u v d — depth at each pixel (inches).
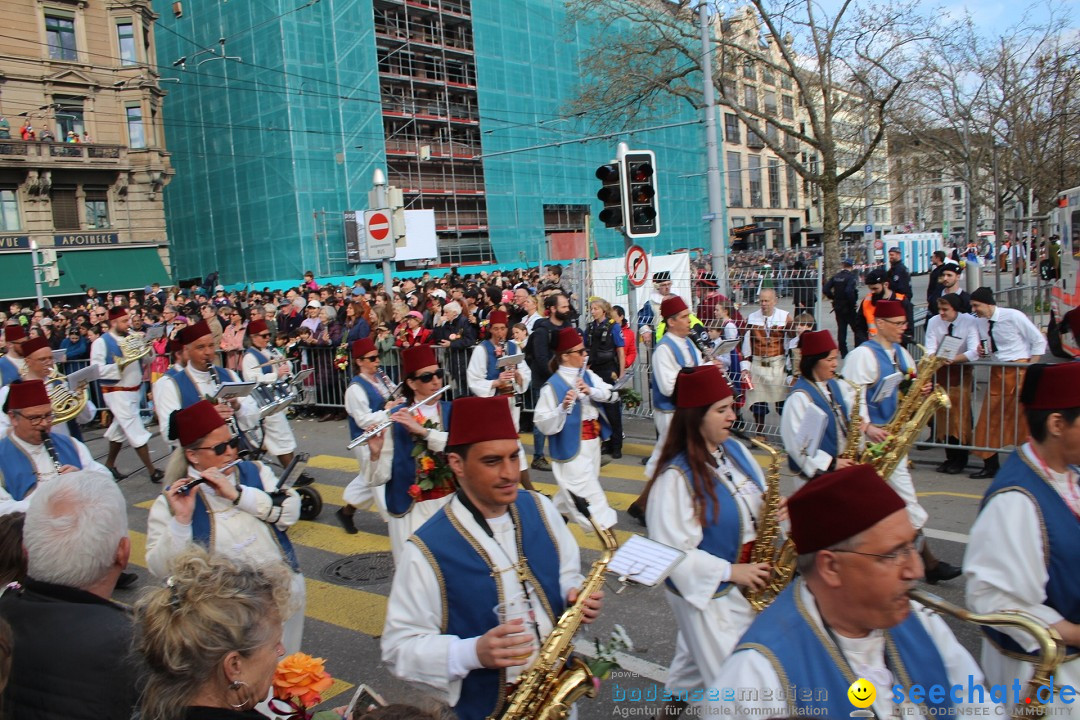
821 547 82.1
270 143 1398.9
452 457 113.1
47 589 101.5
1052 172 985.5
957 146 1151.0
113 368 391.5
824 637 83.5
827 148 762.8
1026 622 88.5
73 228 1396.4
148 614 86.9
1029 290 780.0
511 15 1670.8
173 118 1560.0
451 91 1782.7
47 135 1353.3
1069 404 108.8
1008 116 980.6
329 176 1418.6
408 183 1660.9
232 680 85.0
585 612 107.6
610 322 429.4
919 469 349.7
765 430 405.7
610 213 435.8
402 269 1558.8
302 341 541.0
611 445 399.2
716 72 826.8
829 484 82.2
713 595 128.2
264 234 1437.0
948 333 339.6
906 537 80.6
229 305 835.4
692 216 2015.3
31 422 209.9
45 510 103.1
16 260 1311.5
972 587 114.7
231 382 301.6
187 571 90.6
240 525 156.6
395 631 109.7
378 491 225.3
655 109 914.1
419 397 213.9
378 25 1635.1
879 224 2667.3
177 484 148.4
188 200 1562.5
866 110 796.0
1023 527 109.7
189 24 1492.4
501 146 1662.2
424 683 105.9
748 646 84.2
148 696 85.4
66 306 1034.1
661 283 492.7
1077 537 108.5
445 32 1802.4
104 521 104.0
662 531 133.2
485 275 1205.7
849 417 209.0
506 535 114.5
